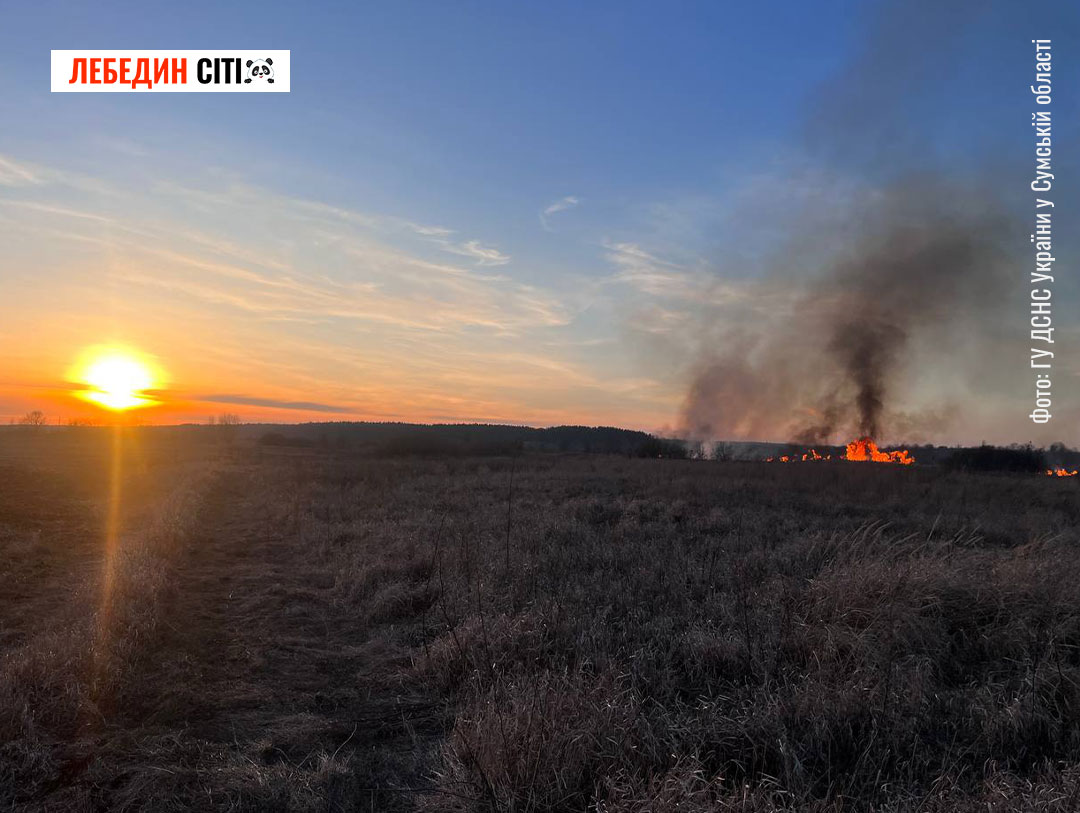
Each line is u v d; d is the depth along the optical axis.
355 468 35.72
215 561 11.86
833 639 5.85
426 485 25.61
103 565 10.57
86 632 6.42
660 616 7.07
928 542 8.33
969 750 4.24
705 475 29.55
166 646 6.96
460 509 17.72
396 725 5.23
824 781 3.95
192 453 62.66
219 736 4.98
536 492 22.88
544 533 12.13
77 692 5.20
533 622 6.55
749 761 4.16
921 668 5.43
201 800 4.00
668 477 28.30
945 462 41.41
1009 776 3.82
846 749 4.23
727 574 8.70
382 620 8.13
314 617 8.34
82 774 4.30
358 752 4.77
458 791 3.88
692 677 5.62
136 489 26.38
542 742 3.94
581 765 3.94
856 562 7.45
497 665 5.70
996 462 40.41
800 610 6.88
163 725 5.11
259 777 4.13
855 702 4.63
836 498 20.69
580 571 9.30
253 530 15.58
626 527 13.32
